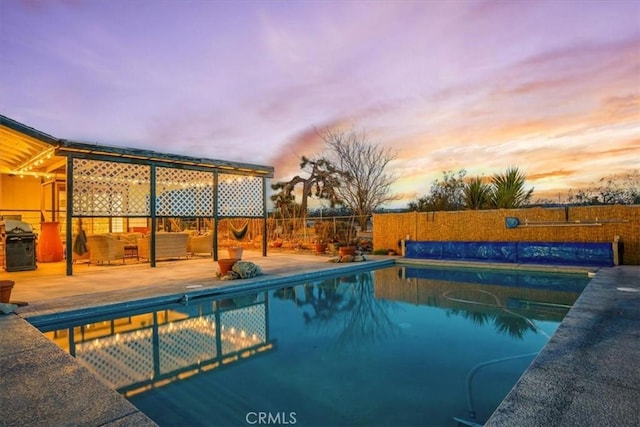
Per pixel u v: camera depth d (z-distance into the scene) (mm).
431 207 15164
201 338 4723
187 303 6418
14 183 13898
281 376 3514
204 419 2734
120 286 6969
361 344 4434
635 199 14242
